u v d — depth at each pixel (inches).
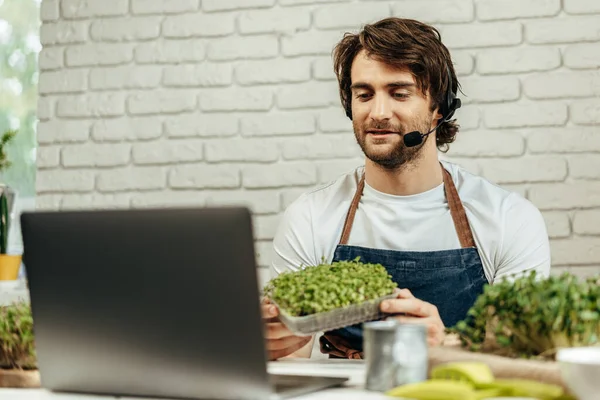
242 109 113.0
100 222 41.4
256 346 39.2
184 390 41.2
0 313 52.1
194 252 39.5
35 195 121.3
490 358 43.6
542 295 44.1
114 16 118.4
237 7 114.0
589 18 104.9
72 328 43.3
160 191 115.2
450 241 84.1
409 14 108.5
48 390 45.6
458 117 106.7
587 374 37.0
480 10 106.7
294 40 112.0
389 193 86.1
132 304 41.4
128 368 42.3
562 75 105.0
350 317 54.5
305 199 90.4
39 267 43.4
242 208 38.4
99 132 117.8
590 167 103.7
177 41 116.0
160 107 115.9
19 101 126.3
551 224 103.7
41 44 120.6
